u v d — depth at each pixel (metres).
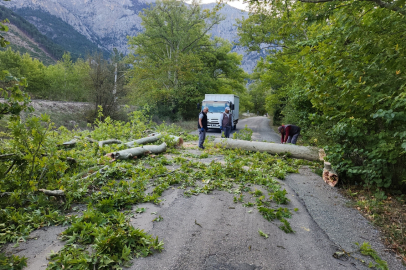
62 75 38.91
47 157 4.65
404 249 3.56
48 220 3.71
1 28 3.22
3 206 3.97
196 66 28.61
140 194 4.79
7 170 4.48
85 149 7.88
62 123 16.78
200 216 4.28
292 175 7.20
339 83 4.70
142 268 2.84
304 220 4.34
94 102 18.34
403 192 5.57
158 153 9.00
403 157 5.45
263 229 3.93
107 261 2.77
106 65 19.62
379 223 4.32
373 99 4.24
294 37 17.20
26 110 3.96
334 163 6.38
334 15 5.34
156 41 29.73
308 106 12.79
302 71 5.44
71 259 2.79
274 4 6.05
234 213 4.47
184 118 29.09
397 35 3.89
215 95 21.33
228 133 12.99
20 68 36.88
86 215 3.61
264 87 24.31
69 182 4.72
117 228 3.41
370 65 4.28
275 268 2.99
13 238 3.24
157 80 27.19
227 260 3.08
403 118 4.05
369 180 5.83
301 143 13.65
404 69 3.95
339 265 3.15
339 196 5.64
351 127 5.72
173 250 3.23
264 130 24.80
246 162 8.17
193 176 6.43
